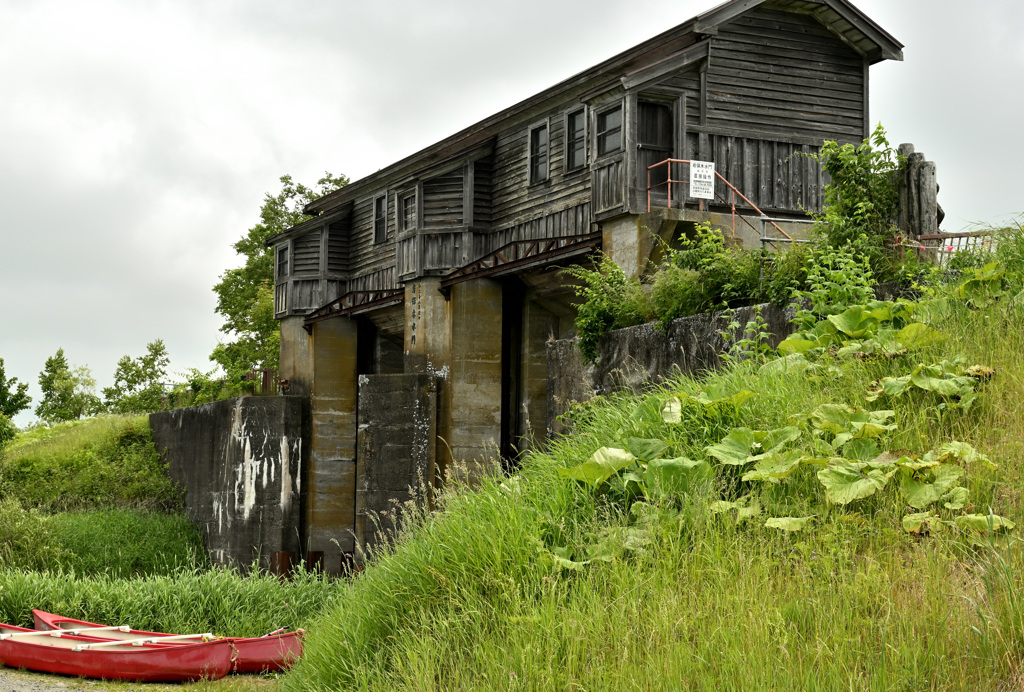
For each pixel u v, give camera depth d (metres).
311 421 31.73
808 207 20.89
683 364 13.45
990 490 6.87
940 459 7.06
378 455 25.31
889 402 8.27
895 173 13.23
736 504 7.36
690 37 20.14
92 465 36.16
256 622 17.91
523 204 24.67
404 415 25.05
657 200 19.11
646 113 19.66
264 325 46.91
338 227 33.31
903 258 12.07
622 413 9.71
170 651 14.23
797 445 8.04
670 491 7.85
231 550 30.83
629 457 8.29
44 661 14.62
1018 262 9.66
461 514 8.74
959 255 10.77
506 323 26.23
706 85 20.05
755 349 11.67
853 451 7.62
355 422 31.98
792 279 11.95
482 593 7.77
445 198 26.05
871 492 6.91
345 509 31.44
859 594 5.96
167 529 32.06
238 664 14.78
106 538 29.47
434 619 7.57
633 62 20.41
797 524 6.82
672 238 18.39
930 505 6.87
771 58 20.80
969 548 6.29
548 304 24.81
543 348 25.05
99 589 18.19
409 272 26.42
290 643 15.13
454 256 25.84
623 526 7.76
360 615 8.37
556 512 8.23
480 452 24.73
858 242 12.21
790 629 5.76
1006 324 8.94
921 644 5.32
